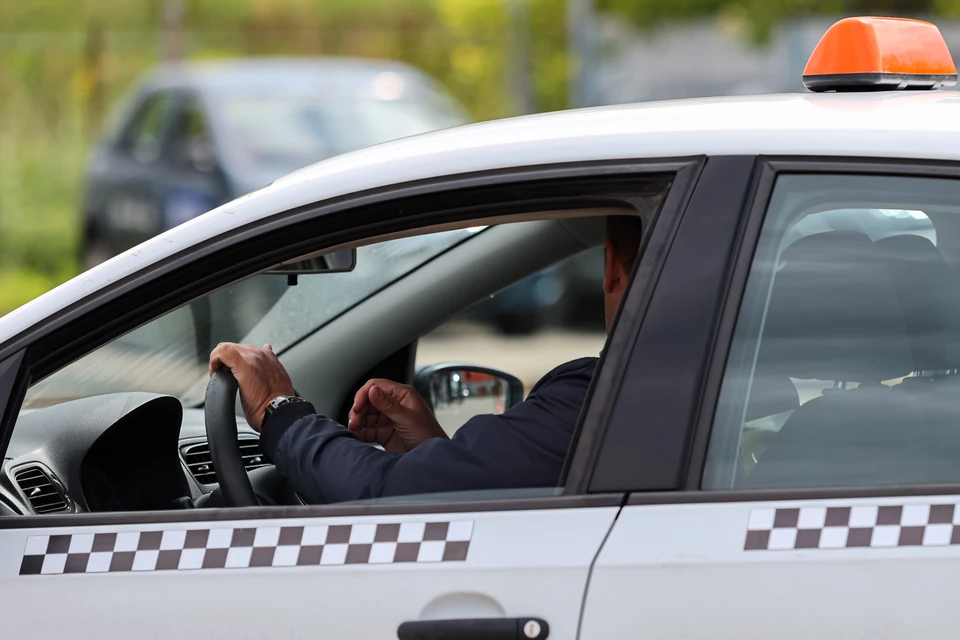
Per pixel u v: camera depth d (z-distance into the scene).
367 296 7.66
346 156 5.11
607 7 28.66
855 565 4.02
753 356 4.26
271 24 40.31
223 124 23.20
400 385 6.07
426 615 4.18
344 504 4.43
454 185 4.52
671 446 4.16
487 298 7.76
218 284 4.64
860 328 4.30
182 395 7.28
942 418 4.29
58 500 5.35
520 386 7.72
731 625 4.03
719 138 4.39
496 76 36.97
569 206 4.45
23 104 37.50
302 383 7.41
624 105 5.21
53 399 6.37
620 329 4.27
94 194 25.23
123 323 4.62
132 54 39.31
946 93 4.97
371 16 39.28
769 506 4.11
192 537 4.37
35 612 4.35
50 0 39.00
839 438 4.27
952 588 3.98
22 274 31.80
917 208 4.27
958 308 4.32
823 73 5.21
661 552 4.08
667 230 4.30
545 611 4.12
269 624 4.25
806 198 4.32
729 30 28.36
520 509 4.25
